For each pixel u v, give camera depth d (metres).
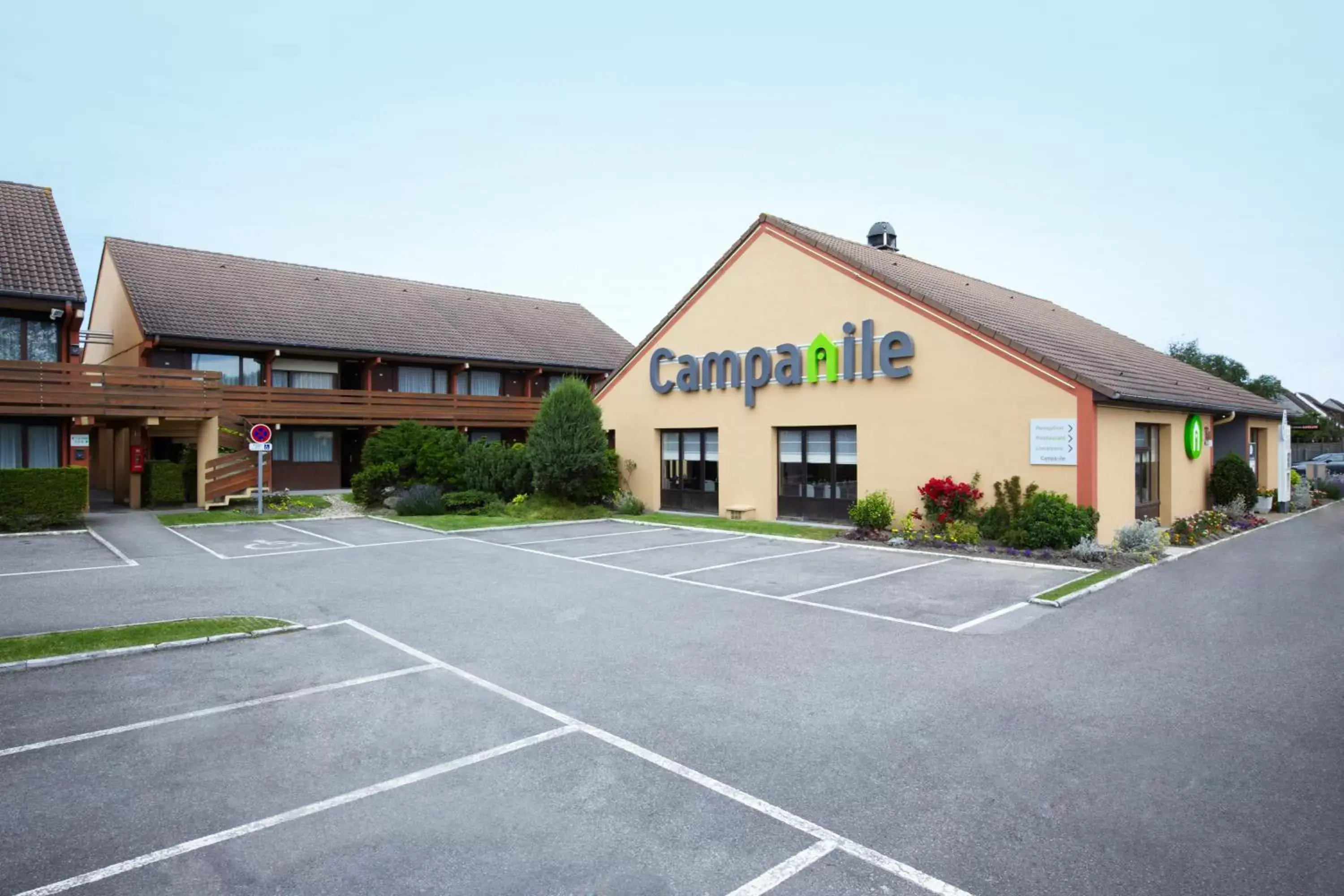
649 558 14.41
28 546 15.70
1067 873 4.09
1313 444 42.78
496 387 31.56
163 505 22.91
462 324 32.19
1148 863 4.18
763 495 19.97
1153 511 17.22
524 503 21.88
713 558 14.41
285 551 15.29
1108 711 6.39
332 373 28.00
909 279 18.92
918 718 6.26
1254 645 8.30
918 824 4.61
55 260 20.56
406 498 21.77
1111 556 13.23
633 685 7.13
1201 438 19.00
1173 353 46.56
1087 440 13.92
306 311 28.34
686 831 4.55
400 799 4.96
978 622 9.36
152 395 20.83
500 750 5.70
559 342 33.84
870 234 25.23
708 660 7.88
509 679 7.31
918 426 16.53
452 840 4.45
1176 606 10.10
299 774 5.32
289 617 9.77
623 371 24.12
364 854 4.31
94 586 11.69
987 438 15.34
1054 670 7.47
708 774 5.28
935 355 16.20
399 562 14.00
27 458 20.50
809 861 4.22
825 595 10.94
